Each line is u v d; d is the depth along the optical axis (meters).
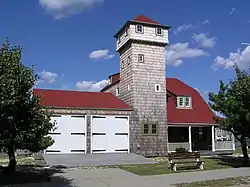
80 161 24.25
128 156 27.44
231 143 36.28
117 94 35.41
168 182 15.19
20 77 13.16
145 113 31.67
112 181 15.68
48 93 31.20
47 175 17.34
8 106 11.93
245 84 20.91
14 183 15.11
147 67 32.38
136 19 33.03
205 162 23.98
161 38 33.12
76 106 29.20
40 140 15.36
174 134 36.06
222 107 23.05
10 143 13.26
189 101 37.31
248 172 18.34
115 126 30.42
